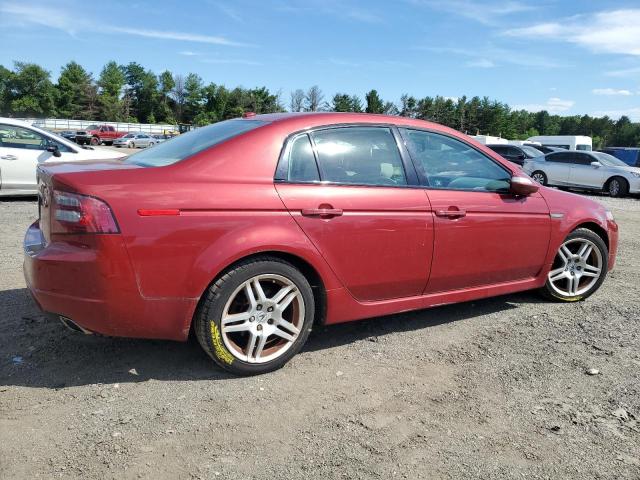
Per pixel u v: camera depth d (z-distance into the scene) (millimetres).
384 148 3748
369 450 2561
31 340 3670
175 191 2990
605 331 4145
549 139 35969
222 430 2689
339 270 3463
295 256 3307
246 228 3104
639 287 5461
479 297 4219
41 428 2656
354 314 3629
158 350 3586
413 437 2680
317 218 3328
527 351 3754
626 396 3131
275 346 3377
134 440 2578
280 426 2744
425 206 3748
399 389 3170
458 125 88625
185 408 2881
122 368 3320
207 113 102375
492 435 2713
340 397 3057
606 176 18016
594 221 4742
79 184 2871
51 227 3018
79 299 2896
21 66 100438
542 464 2486
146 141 55219
